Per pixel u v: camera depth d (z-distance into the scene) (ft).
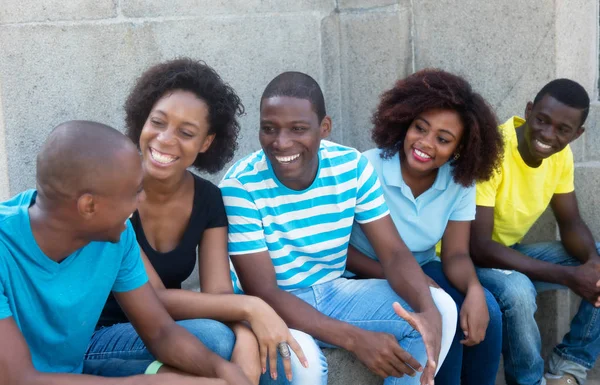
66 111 8.71
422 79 8.41
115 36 9.04
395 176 8.66
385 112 8.67
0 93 8.17
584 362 9.56
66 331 5.85
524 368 8.80
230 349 6.55
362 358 7.26
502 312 8.63
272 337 6.63
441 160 8.38
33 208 5.51
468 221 8.77
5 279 5.40
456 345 8.10
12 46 8.20
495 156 8.55
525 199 9.56
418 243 8.78
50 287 5.63
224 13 10.14
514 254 9.18
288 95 7.30
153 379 5.65
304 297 7.91
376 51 11.48
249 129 10.66
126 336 6.73
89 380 5.43
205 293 6.93
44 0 8.39
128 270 6.19
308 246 7.87
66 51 8.63
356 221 8.29
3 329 5.25
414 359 7.24
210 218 7.37
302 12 11.17
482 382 8.43
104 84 9.02
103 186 5.25
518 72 10.54
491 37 10.67
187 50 9.79
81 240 5.56
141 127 7.28
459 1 10.84
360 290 7.91
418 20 11.28
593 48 10.83
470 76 10.96
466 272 8.50
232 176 7.80
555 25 10.12
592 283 8.99
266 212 7.66
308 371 6.91
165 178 6.94
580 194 10.59
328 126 7.79
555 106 8.88
